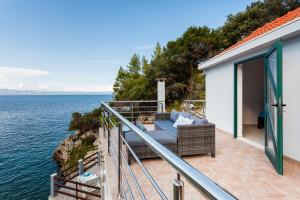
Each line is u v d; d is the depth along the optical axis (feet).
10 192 47.60
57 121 147.74
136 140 11.30
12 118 166.91
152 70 63.10
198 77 57.11
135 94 63.67
